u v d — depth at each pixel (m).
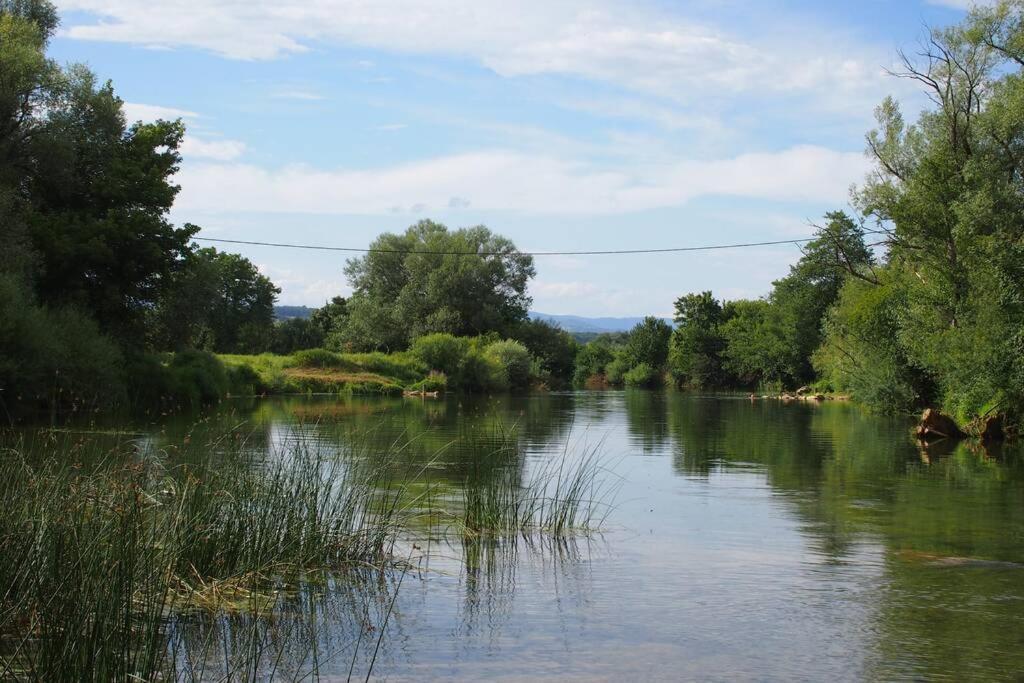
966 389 28.73
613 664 7.59
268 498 10.66
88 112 37.91
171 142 44.56
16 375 26.44
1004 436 28.62
